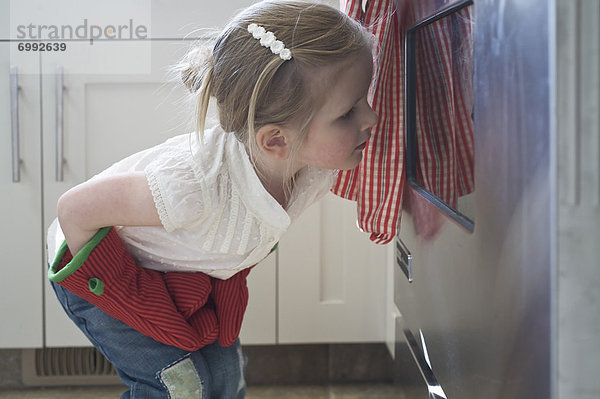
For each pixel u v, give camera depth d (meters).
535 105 0.54
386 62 1.01
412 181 1.01
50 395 1.84
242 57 0.88
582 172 0.52
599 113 0.51
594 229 0.52
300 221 1.74
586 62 0.51
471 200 0.69
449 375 0.79
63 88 1.66
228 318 1.06
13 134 1.66
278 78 0.86
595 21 0.51
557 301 0.53
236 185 0.93
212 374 1.09
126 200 0.90
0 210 1.70
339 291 1.77
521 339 0.58
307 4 0.89
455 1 0.72
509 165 0.58
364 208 1.07
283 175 0.96
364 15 0.99
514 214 0.57
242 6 1.65
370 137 0.99
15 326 1.73
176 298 1.00
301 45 0.85
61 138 1.67
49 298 1.73
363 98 0.89
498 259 0.61
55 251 1.04
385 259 1.75
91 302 0.95
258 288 1.76
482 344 0.66
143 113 1.68
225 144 0.95
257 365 1.93
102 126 1.68
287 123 0.87
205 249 0.96
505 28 0.58
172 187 0.89
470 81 0.69
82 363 1.88
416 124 0.99
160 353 1.00
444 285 0.80
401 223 1.09
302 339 1.78
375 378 1.93
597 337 0.53
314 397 1.84
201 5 1.65
